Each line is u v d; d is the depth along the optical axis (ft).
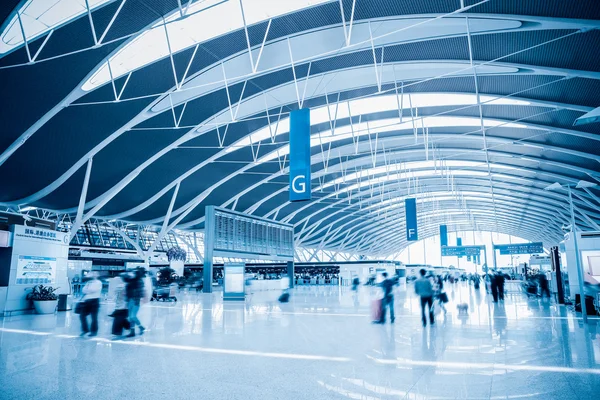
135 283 39.75
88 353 29.71
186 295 113.60
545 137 119.44
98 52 70.54
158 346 32.73
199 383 21.62
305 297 102.83
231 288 91.15
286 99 103.96
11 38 64.69
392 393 19.69
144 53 78.23
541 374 23.21
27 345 33.06
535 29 64.34
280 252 162.30
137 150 109.09
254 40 77.97
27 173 104.99
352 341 34.86
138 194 134.21
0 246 58.34
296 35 76.95
